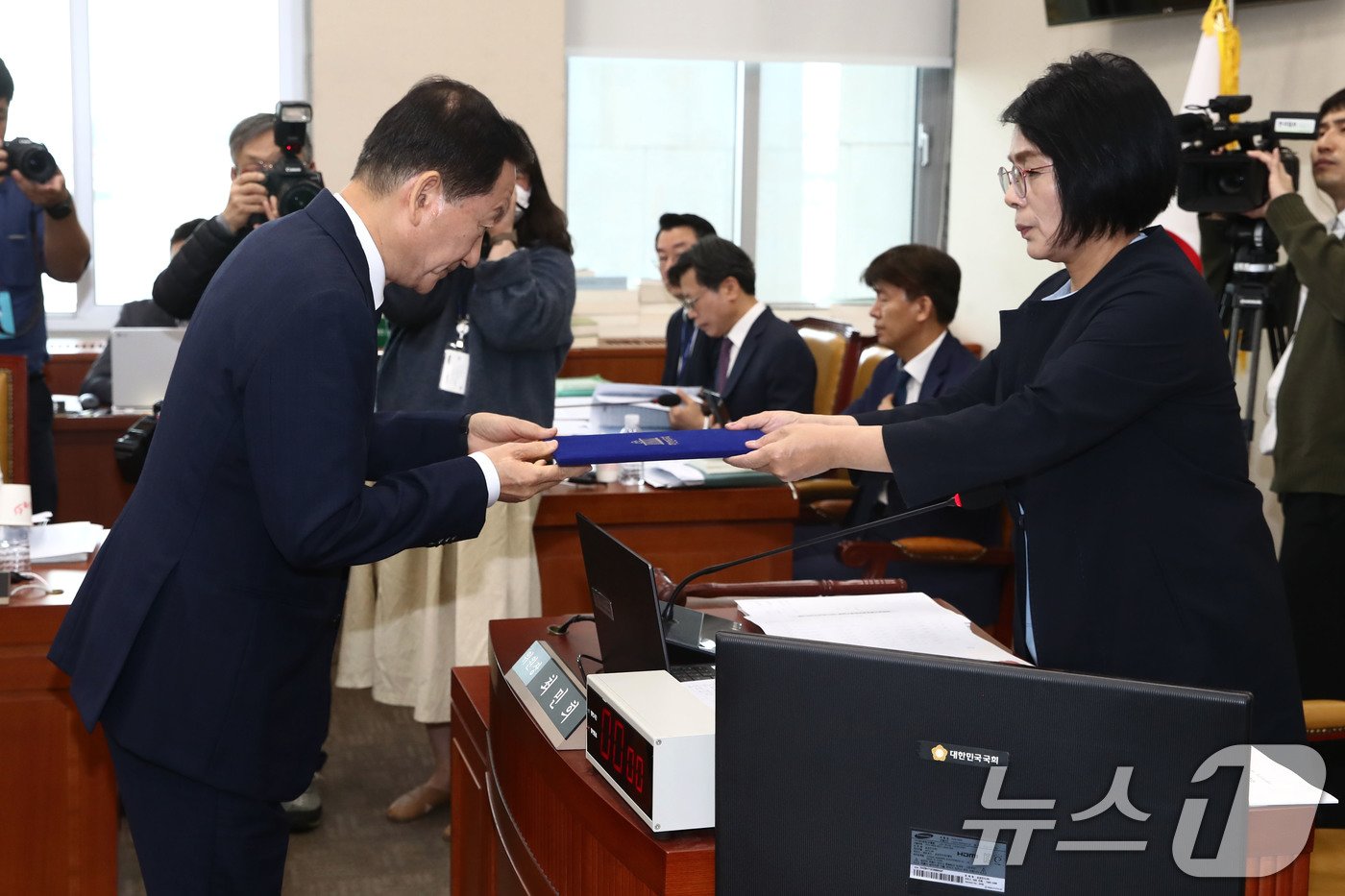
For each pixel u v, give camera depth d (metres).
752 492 2.95
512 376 2.61
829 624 1.63
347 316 1.41
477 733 1.83
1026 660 1.62
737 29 5.54
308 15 5.09
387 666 2.80
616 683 1.30
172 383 1.52
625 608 1.42
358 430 1.43
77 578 2.15
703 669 1.40
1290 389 3.00
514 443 1.62
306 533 1.38
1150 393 1.50
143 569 1.50
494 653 1.68
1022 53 5.25
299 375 1.39
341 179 5.02
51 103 5.00
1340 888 1.60
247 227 2.62
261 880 1.57
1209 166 2.98
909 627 1.64
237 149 3.07
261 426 1.40
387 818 2.92
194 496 1.48
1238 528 1.57
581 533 1.51
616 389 3.16
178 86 5.09
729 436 1.67
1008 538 3.09
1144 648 1.57
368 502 1.44
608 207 5.62
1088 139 1.50
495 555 2.63
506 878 1.61
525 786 1.50
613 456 1.61
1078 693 0.95
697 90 5.62
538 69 5.12
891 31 5.70
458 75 5.05
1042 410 1.50
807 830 1.04
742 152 5.67
